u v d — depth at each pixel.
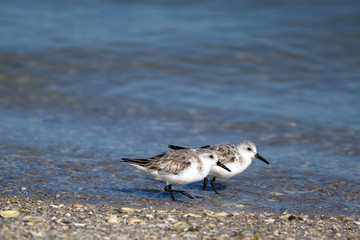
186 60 24.95
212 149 12.56
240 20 29.98
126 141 16.50
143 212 10.47
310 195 12.13
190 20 29.98
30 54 24.83
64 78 23.02
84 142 16.20
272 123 18.45
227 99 21.11
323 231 9.59
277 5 32.59
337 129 17.72
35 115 19.20
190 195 11.94
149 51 25.56
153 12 31.53
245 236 9.09
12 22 29.23
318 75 23.70
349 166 14.33
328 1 33.09
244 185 12.92
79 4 33.28
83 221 9.56
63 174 13.07
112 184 12.55
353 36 27.59
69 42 26.33
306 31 28.14
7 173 12.83
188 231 9.23
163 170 11.25
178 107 20.22
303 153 15.55
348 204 11.51
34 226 9.06
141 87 22.36
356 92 21.80
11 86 22.20
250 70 24.20
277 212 10.90
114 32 27.88
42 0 34.00
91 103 20.72
